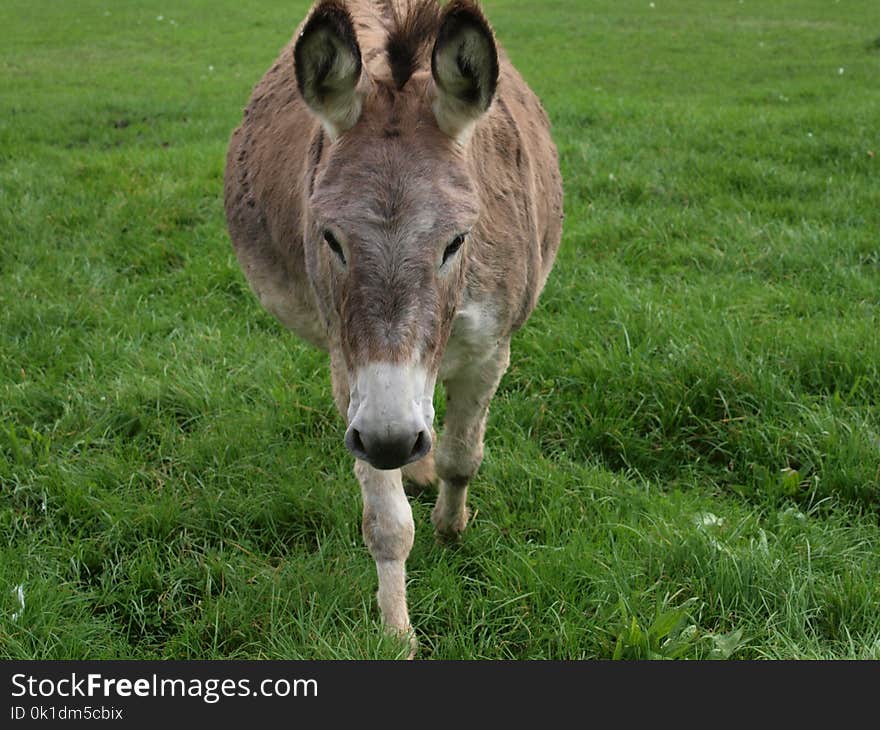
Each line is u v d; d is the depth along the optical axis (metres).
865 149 7.78
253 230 3.62
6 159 8.05
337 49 2.29
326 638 2.93
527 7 21.97
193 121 9.98
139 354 4.77
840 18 19.14
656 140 8.46
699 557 3.22
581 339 4.76
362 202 2.20
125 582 3.32
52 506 3.71
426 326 2.18
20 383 4.49
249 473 3.88
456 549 3.53
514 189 2.96
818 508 3.62
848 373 4.30
